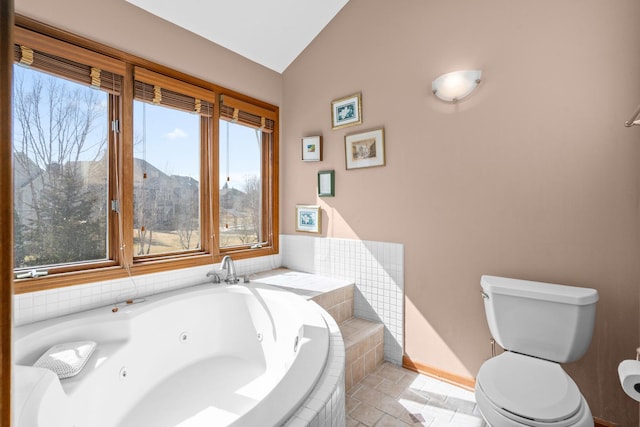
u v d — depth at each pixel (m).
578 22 1.70
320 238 2.88
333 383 1.13
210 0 2.27
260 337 2.23
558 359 1.57
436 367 2.21
